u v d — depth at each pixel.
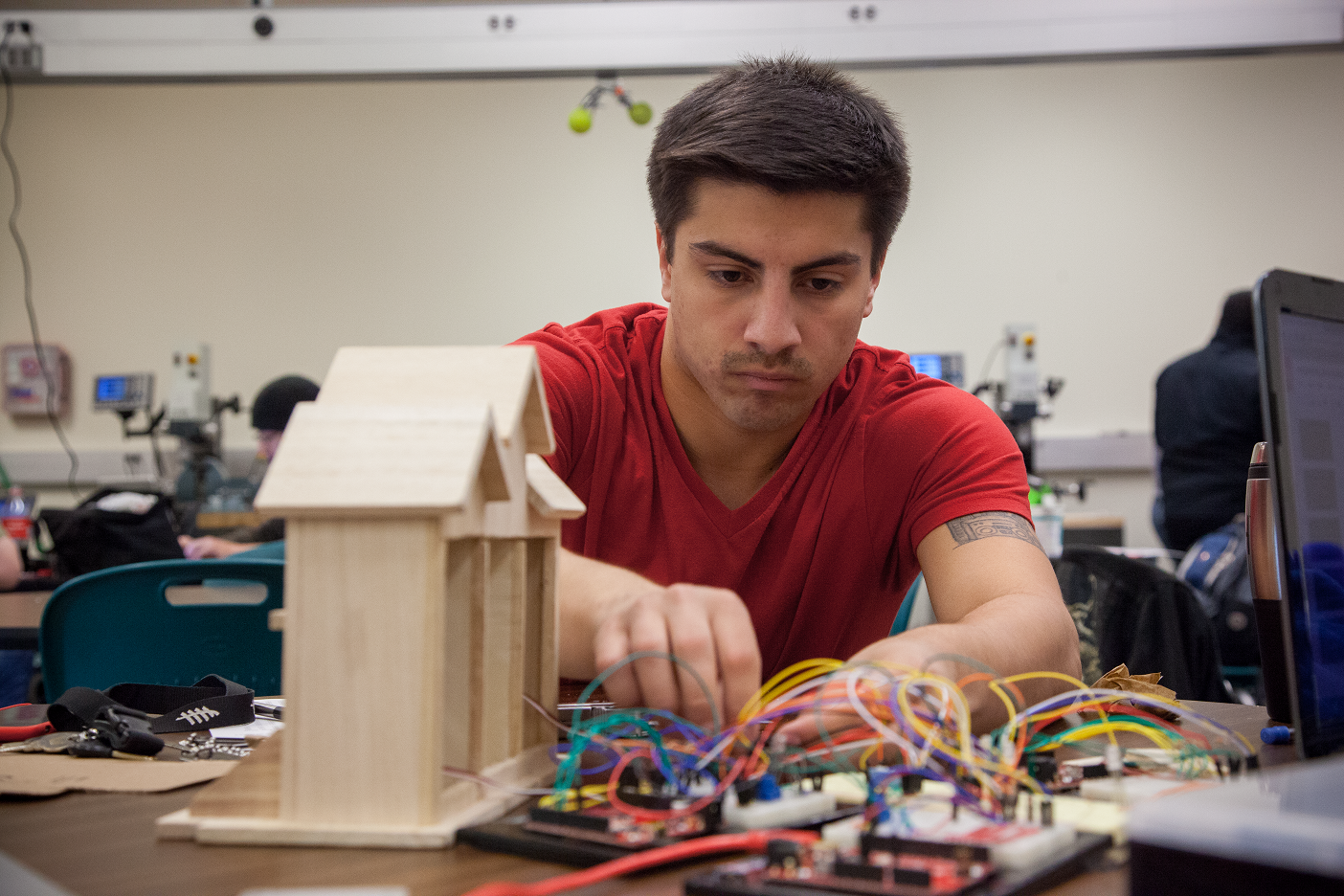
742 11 3.92
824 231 0.92
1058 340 5.17
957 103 5.19
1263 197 5.09
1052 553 2.31
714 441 1.20
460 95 5.34
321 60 4.01
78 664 1.54
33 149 5.41
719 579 1.20
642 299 5.33
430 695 0.53
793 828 0.52
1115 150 5.14
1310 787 0.37
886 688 0.61
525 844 0.50
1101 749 0.74
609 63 3.95
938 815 0.51
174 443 5.36
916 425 1.16
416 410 0.56
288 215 5.37
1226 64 5.09
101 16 4.04
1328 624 0.66
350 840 0.52
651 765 0.59
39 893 0.47
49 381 5.31
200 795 0.55
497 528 0.61
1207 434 3.30
